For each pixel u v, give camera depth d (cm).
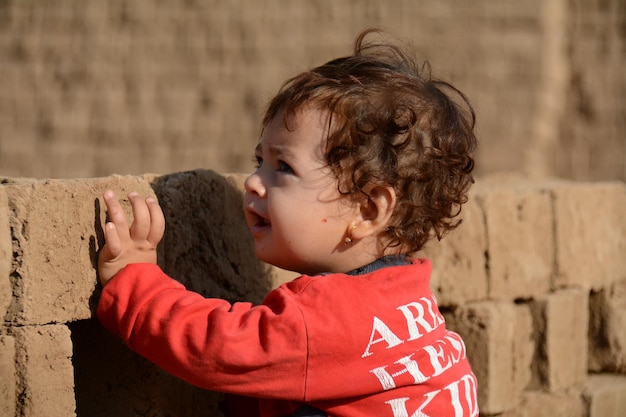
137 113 1416
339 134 327
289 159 333
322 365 308
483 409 538
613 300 643
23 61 1438
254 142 1395
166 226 355
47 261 300
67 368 306
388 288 326
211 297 382
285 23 1398
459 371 341
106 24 1430
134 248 321
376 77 341
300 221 331
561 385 588
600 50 1471
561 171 1434
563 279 602
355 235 335
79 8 1437
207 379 307
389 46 403
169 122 1410
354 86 333
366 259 342
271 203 336
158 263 347
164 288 316
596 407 597
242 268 406
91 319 348
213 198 390
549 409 576
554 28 1420
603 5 1470
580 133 1463
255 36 1403
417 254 532
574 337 603
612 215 648
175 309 309
